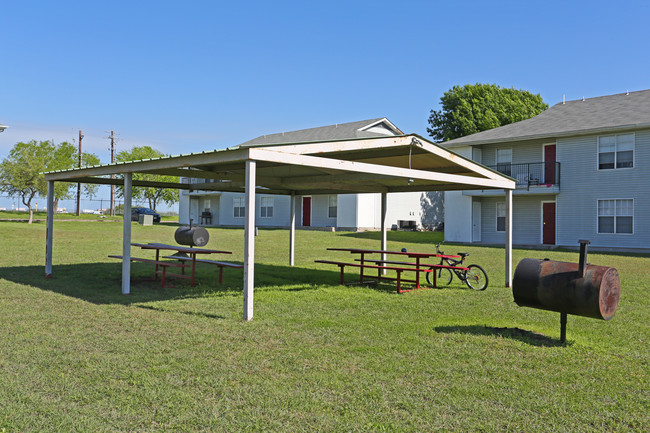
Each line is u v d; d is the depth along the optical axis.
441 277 12.37
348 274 12.76
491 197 26.05
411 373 4.70
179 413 3.75
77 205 52.34
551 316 7.47
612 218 21.83
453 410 3.88
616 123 21.38
